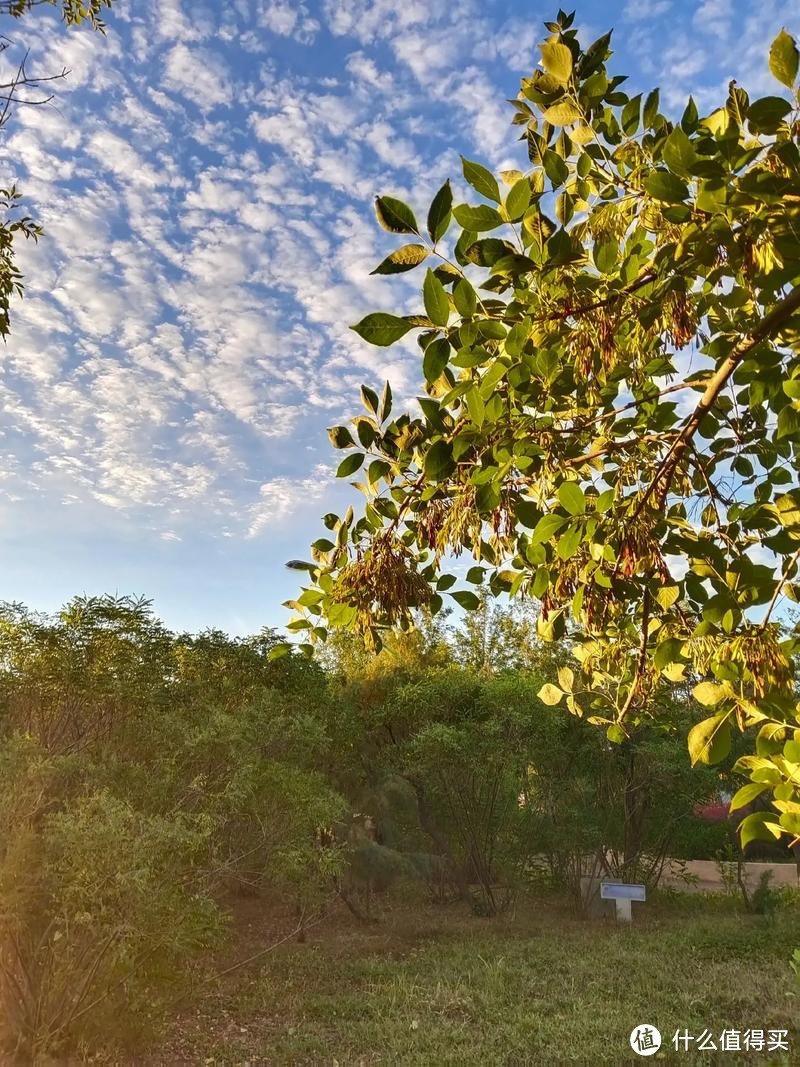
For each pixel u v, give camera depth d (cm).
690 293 167
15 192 341
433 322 122
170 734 720
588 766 1184
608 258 141
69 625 867
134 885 483
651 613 228
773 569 167
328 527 238
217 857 693
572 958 797
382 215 120
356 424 210
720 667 158
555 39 168
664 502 192
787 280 126
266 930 926
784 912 973
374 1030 573
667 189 121
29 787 533
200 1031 576
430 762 1084
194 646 1036
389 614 232
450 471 178
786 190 116
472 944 873
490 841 1105
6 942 504
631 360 180
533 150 177
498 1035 552
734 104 142
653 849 1190
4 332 343
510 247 123
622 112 174
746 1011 598
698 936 889
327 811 794
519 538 226
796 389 156
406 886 1080
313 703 1114
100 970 511
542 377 161
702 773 1081
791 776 131
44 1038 477
